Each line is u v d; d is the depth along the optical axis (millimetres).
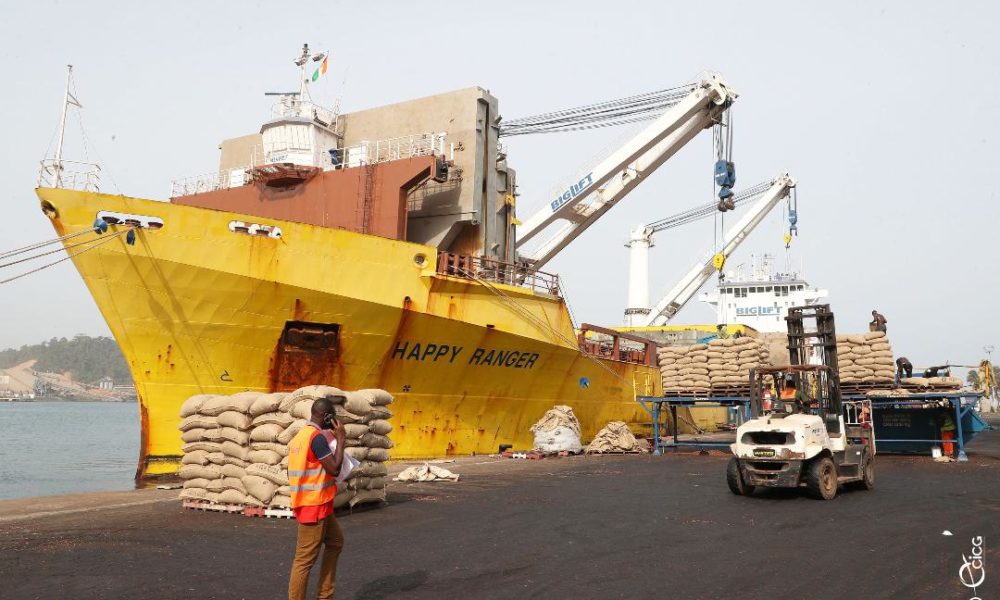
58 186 17297
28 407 181750
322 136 27844
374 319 20938
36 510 12242
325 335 20500
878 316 25875
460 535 10117
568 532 10367
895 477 17812
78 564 8180
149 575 7680
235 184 30047
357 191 25562
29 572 7793
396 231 24672
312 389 11680
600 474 18969
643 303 57281
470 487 15891
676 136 38469
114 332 18172
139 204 17672
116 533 10078
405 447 22875
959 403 23016
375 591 7117
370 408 12578
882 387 23688
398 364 22219
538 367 26859
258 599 6789
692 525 10969
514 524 11039
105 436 59562
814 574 7773
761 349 26312
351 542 9586
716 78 35688
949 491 14914
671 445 27766
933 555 8641
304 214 26344
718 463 22625
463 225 27891
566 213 39938
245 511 11547
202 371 19062
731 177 37844
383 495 13109
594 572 7910
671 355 27047
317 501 6082
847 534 10125
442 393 23828
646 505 13109
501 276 27125
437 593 7039
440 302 22312
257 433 11734
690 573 7852
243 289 18781
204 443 12312
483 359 24422
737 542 9617
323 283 19812
